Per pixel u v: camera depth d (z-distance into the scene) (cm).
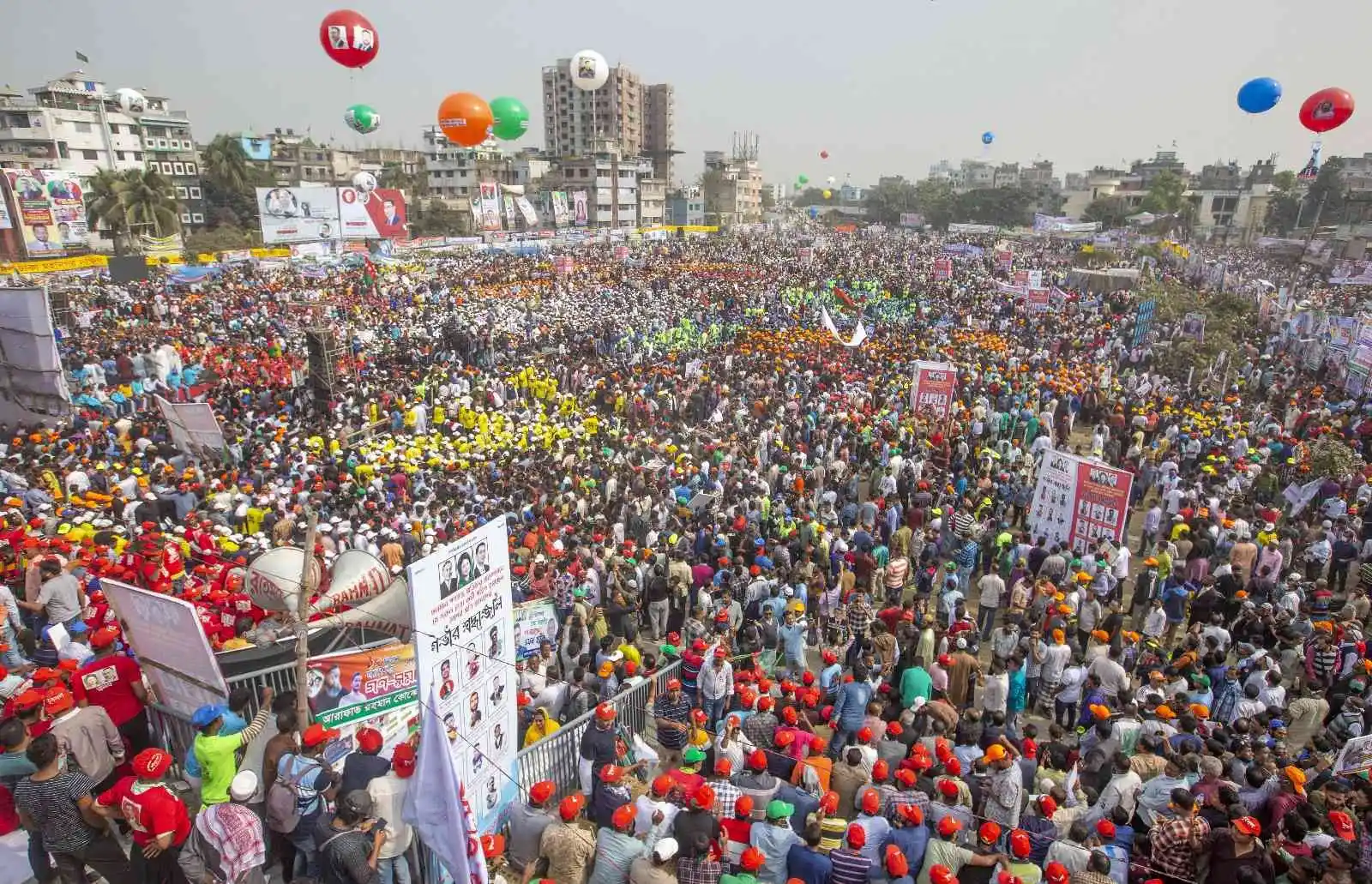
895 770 843
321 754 698
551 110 14575
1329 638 1173
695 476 1903
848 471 1955
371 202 6062
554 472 1908
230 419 2405
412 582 687
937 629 1238
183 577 1214
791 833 703
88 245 5597
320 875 643
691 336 3791
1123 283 5275
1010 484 1845
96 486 1705
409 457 1978
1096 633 1161
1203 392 2823
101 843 646
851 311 4497
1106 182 13338
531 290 4988
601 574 1381
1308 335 3266
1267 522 1608
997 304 4581
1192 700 1042
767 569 1368
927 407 2322
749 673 1101
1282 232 9181
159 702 804
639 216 11769
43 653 1006
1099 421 2566
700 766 863
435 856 682
